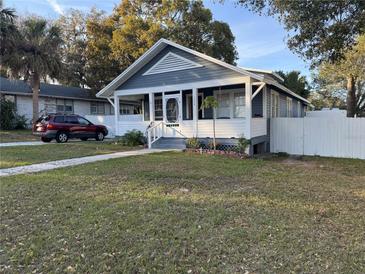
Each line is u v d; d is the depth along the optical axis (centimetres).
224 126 1431
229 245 390
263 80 1332
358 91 3212
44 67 2277
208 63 1473
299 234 424
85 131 2003
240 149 1350
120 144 1688
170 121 1688
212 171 882
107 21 3138
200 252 372
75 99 3062
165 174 829
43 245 393
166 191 653
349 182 771
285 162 1180
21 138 2028
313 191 665
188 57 1538
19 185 708
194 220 475
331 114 3005
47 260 356
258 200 586
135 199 589
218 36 2947
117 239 408
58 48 2459
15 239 413
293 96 2225
